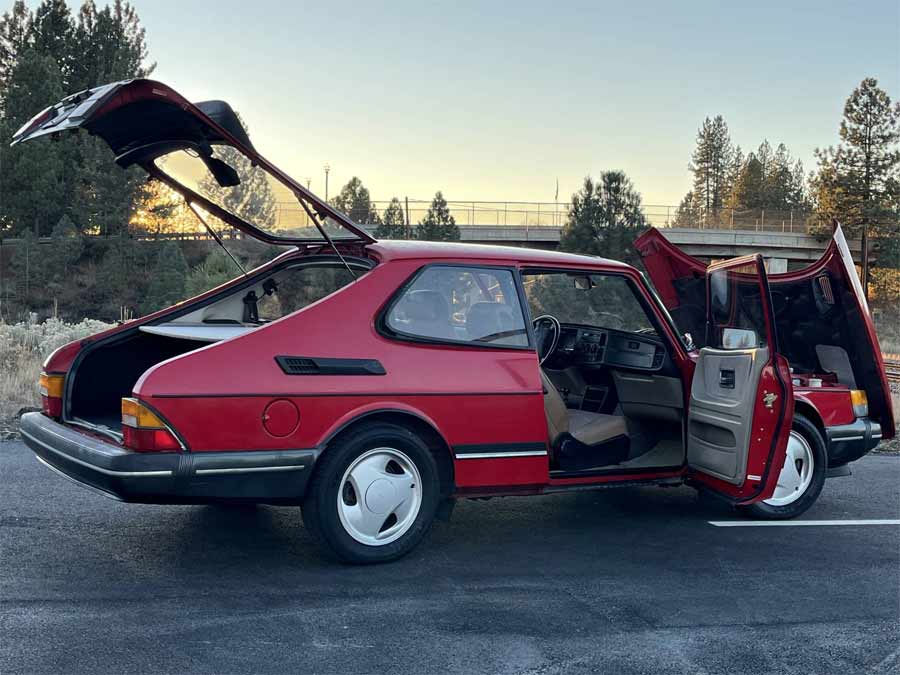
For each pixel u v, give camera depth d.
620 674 3.39
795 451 6.00
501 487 4.83
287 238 5.09
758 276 5.18
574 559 4.87
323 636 3.64
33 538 4.87
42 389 5.07
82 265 49.66
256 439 4.18
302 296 5.39
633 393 5.95
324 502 4.39
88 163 47.91
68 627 3.63
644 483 5.50
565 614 3.99
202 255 38.19
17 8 58.84
